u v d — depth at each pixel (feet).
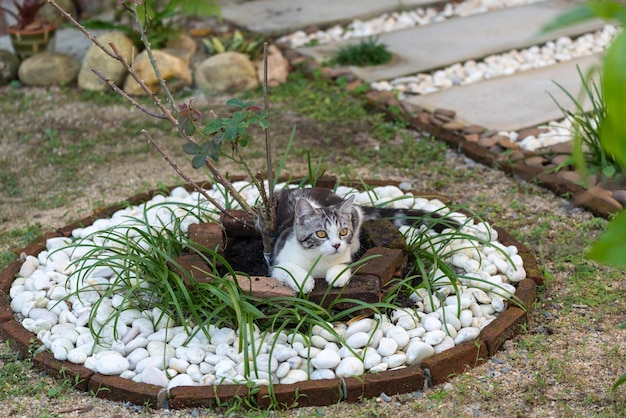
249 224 15.47
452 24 25.05
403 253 15.35
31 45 22.21
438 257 15.40
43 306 15.10
